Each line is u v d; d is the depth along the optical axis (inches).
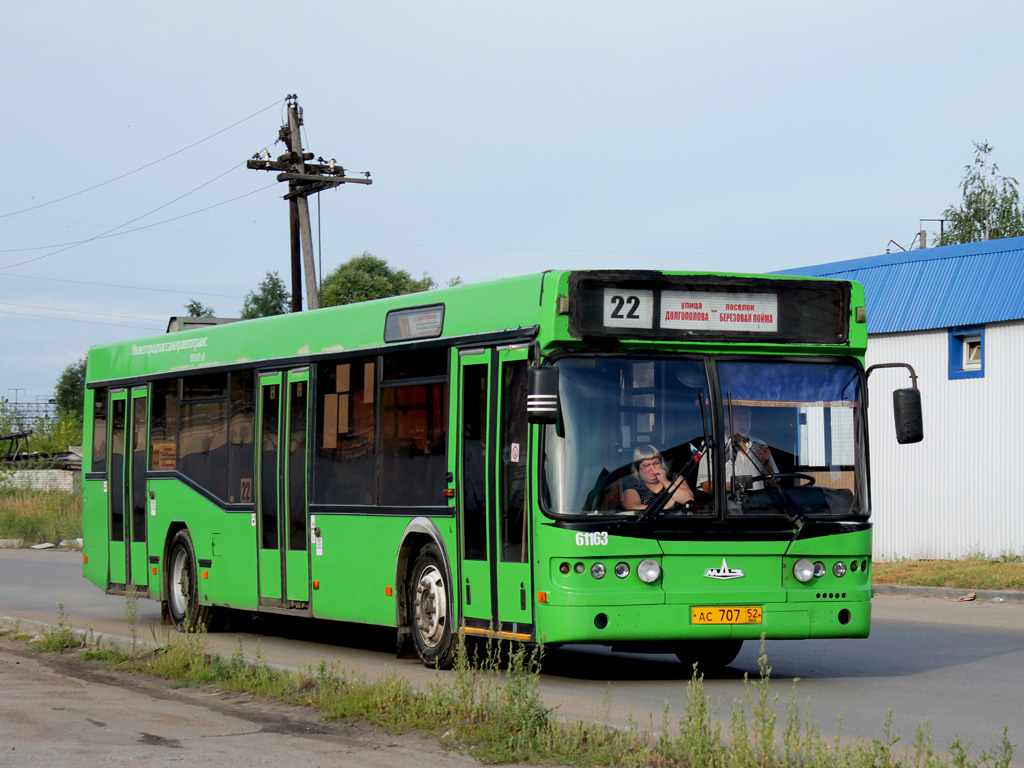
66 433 2743.6
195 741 337.1
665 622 414.0
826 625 430.0
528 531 423.5
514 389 437.4
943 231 2171.5
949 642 584.1
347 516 525.0
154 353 687.1
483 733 324.2
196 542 636.1
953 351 1008.2
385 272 3164.4
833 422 442.3
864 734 347.9
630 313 425.4
